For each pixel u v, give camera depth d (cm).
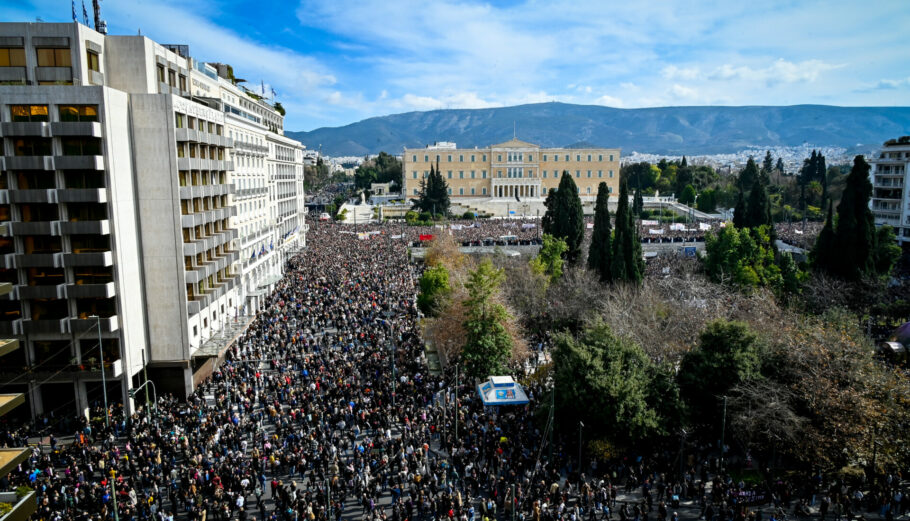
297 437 3809
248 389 4606
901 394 3547
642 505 3144
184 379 4825
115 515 2688
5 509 2127
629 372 3844
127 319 4469
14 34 4141
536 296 6750
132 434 4019
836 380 3681
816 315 5925
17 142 4131
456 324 5603
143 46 4597
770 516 3162
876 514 3247
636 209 17250
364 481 3391
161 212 4675
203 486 3281
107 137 4216
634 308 5747
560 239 8112
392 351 4753
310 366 5062
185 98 5194
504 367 5072
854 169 6725
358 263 9838
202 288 5153
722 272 7038
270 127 10500
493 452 3716
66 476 3366
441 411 4350
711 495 3381
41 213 4222
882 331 5997
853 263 6719
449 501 3150
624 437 3722
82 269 4331
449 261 8700
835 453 3469
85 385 4453
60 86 4103
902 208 11488
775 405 3550
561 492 3300
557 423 3878
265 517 3173
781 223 15200
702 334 4147
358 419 4147
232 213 6028
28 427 4206
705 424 3994
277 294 7825
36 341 4344
